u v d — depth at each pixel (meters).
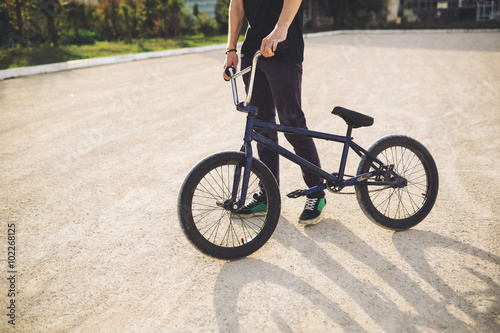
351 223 2.69
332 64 10.53
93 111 5.99
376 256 2.30
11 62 11.57
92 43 18.84
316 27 34.59
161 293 2.05
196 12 31.44
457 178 3.30
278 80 2.43
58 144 4.50
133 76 9.43
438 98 6.17
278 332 1.76
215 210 2.89
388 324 1.78
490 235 2.47
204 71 9.90
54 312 1.93
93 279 2.18
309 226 2.67
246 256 2.33
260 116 2.69
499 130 4.52
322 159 3.85
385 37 21.70
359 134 4.55
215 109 5.91
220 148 4.24
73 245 2.51
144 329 1.80
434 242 2.42
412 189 3.13
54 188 3.35
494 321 1.78
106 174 3.62
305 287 2.05
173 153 4.12
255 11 2.45
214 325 1.81
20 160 4.02
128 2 20.09
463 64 9.69
